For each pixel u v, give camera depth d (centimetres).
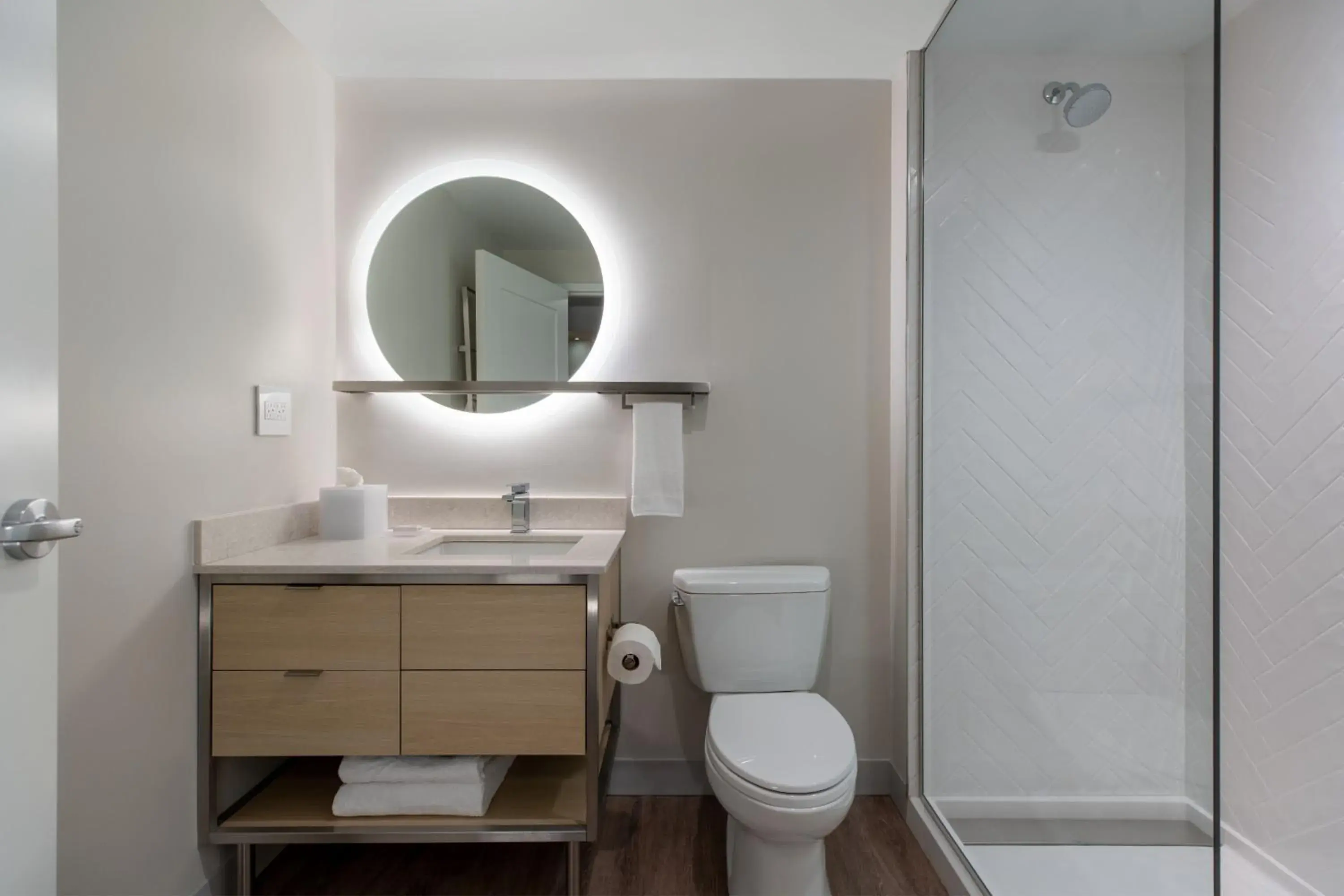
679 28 173
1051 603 144
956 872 146
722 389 191
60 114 101
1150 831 119
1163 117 120
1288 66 148
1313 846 142
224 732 132
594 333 191
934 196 174
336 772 157
